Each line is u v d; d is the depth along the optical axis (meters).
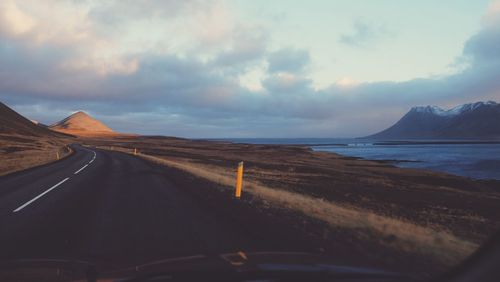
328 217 11.50
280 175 43.97
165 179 23.86
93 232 9.59
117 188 19.08
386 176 54.94
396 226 10.53
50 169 31.39
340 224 10.46
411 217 18.88
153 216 11.70
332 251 7.77
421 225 15.05
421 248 8.19
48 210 12.80
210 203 14.32
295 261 4.67
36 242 8.60
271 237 8.96
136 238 8.93
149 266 5.27
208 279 4.13
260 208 13.12
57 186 19.78
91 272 5.42
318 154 129.50
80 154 61.66
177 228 9.98
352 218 11.46
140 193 17.23
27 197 15.85
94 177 24.67
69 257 7.30
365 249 8.02
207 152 115.62
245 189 18.42
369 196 28.91
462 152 180.62
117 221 10.95
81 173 27.59
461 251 8.10
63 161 43.00
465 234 13.91
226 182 21.44
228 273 4.17
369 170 66.06
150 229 9.88
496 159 124.88
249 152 128.62
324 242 8.53
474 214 24.36
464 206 28.66
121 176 25.48
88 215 11.89
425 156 145.50
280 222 10.74
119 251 7.78
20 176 25.30
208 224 10.48
